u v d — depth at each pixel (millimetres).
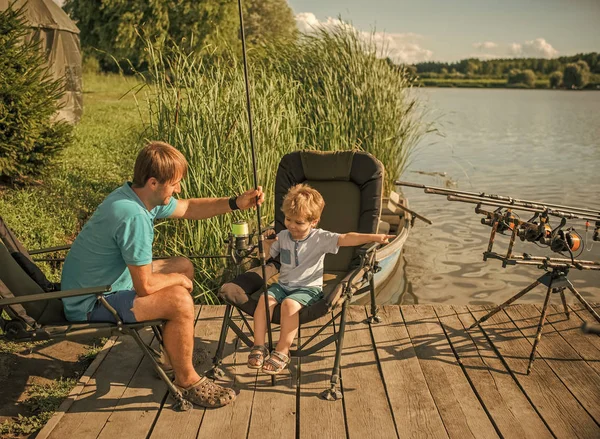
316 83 8938
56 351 3898
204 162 5426
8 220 6441
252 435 2873
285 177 4449
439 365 3578
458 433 2891
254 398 3211
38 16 11773
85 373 3471
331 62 9141
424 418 3014
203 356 3713
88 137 12078
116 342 3883
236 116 5660
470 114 31781
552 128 23734
